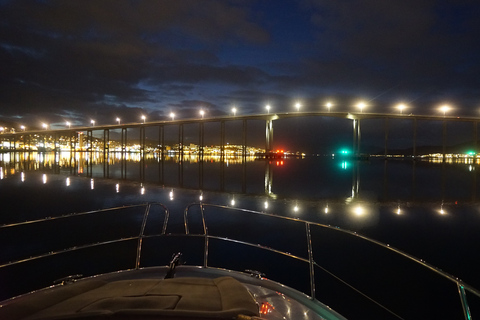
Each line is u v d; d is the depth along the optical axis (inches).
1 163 2568.9
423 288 274.1
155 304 89.7
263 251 346.3
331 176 2001.7
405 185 1485.0
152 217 549.3
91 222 504.1
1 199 796.6
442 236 503.5
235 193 1084.5
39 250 354.9
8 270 280.8
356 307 231.3
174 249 346.0
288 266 305.1
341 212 729.6
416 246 440.8
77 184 1130.0
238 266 300.4
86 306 90.7
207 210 629.0
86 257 315.9
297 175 2043.6
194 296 96.4
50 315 85.9
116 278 152.1
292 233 465.4
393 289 269.3
